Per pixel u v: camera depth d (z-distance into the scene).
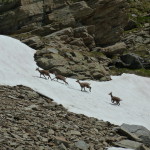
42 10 90.06
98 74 75.50
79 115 47.75
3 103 43.62
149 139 43.31
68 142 34.81
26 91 52.53
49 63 71.38
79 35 89.00
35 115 41.44
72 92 61.28
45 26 87.25
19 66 66.81
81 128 41.72
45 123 39.19
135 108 65.94
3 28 89.06
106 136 41.72
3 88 51.81
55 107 49.41
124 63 89.69
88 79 73.50
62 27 89.12
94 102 60.09
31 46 78.62
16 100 47.06
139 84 79.12
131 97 72.00
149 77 85.56
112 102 64.56
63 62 73.69
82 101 58.19
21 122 36.97
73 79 70.94
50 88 58.97
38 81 61.25
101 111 56.19
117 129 44.31
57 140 33.69
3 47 71.38
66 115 44.53
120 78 80.38
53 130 37.47
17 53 71.81
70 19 89.69
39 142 32.56
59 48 80.88
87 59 80.31
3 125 34.31
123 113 59.38
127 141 39.47
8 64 65.50
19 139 31.75
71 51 81.00
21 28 87.31
